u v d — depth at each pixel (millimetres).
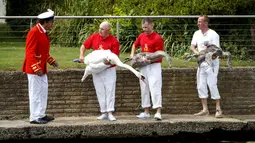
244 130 13914
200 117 14375
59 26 19828
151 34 13711
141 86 13984
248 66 15461
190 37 17641
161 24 18016
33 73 13031
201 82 14445
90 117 14414
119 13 19625
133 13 19141
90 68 13516
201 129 13703
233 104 15102
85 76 13789
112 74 13695
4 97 14273
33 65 12977
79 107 14555
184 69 14891
